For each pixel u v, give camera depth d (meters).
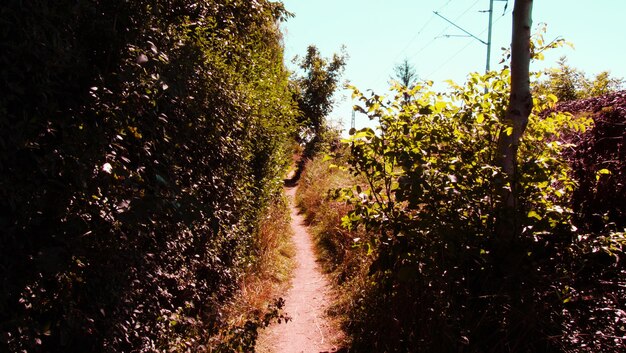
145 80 2.24
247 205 5.99
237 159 4.96
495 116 3.60
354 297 5.39
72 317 1.86
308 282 7.20
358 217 3.70
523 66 3.28
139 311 2.64
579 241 2.96
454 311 2.98
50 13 1.64
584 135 5.00
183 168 3.34
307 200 14.97
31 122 1.59
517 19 3.29
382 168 3.48
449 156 3.40
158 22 2.73
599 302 2.79
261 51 8.17
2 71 1.49
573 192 3.83
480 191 3.05
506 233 3.05
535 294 2.84
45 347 1.88
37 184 1.64
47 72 1.64
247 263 6.26
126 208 1.97
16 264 1.60
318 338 4.90
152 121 2.46
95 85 1.92
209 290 4.51
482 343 2.97
